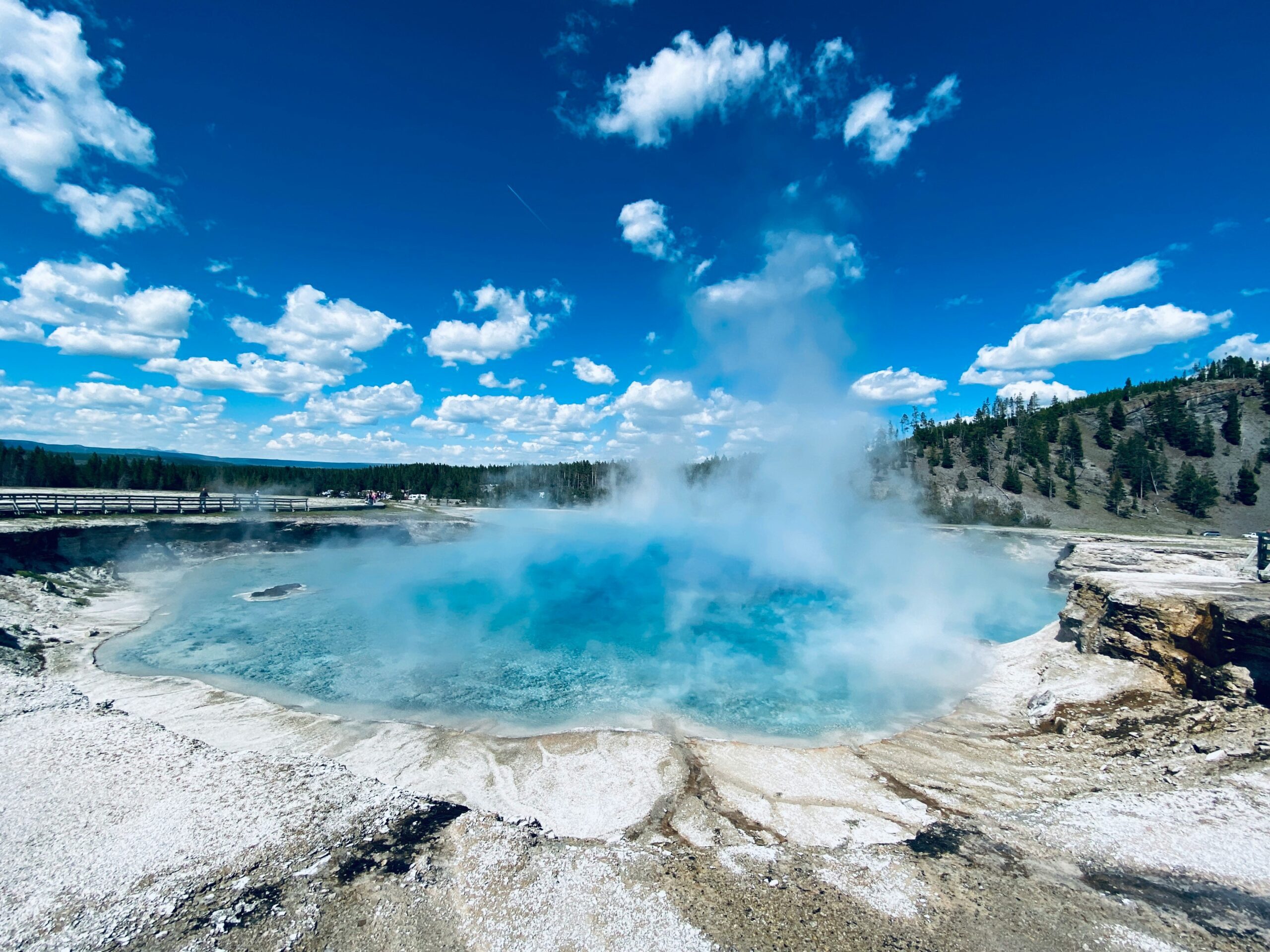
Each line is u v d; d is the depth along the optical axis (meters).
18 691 12.26
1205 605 12.17
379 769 10.82
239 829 7.65
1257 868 6.86
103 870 6.75
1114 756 10.34
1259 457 85.38
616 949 5.96
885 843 8.23
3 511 27.81
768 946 6.03
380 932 6.02
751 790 10.12
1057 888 6.91
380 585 28.23
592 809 9.50
